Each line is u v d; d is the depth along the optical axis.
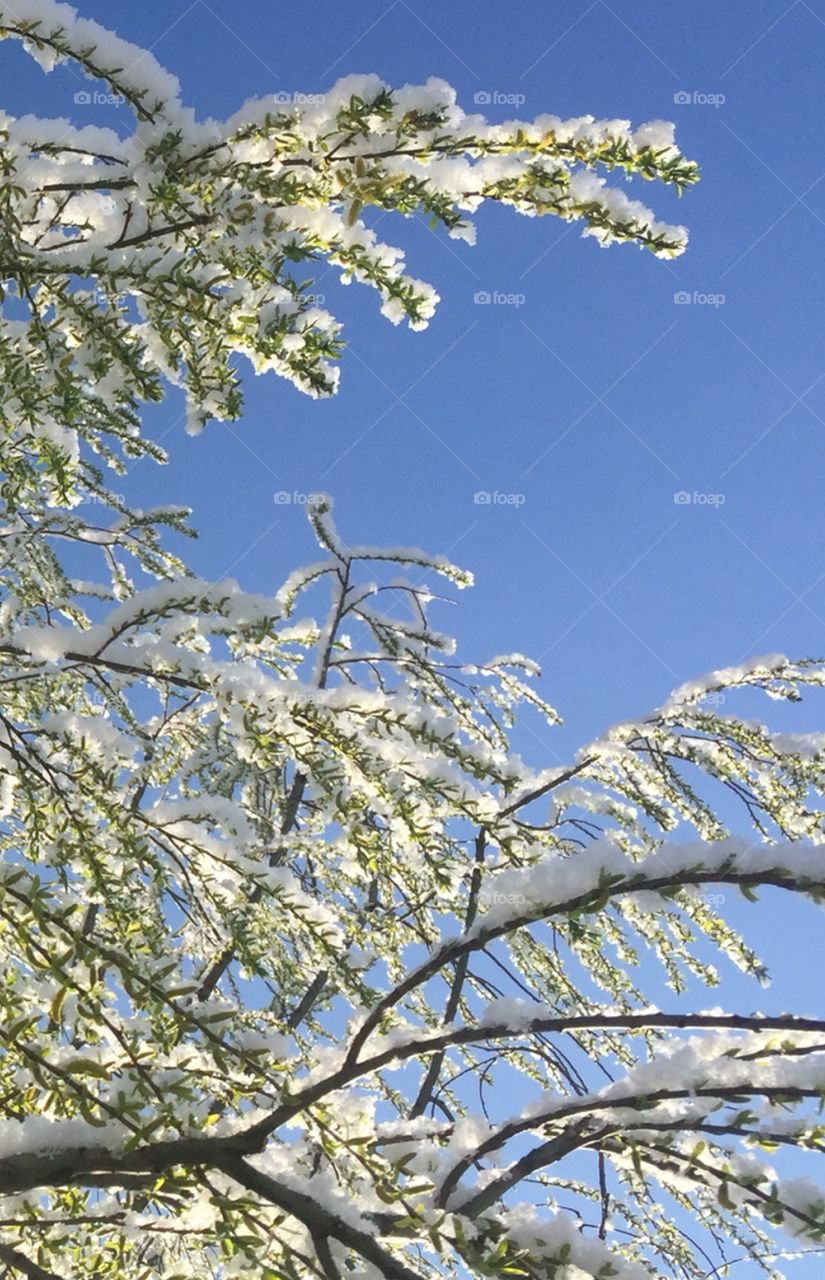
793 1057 1.93
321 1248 1.84
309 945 2.78
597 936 2.29
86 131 2.29
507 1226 1.91
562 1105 2.03
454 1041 1.90
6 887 1.91
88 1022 2.12
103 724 2.51
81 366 2.22
